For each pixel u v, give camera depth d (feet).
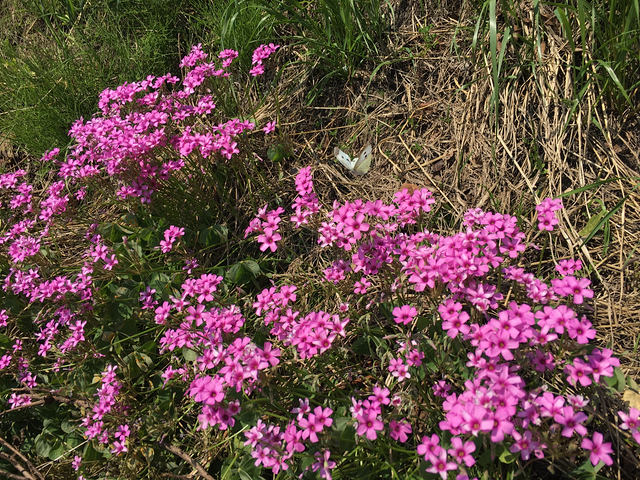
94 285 1.66
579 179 1.50
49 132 2.17
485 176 1.61
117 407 1.38
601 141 1.53
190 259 1.63
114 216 1.97
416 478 1.09
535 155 1.57
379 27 1.93
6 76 2.27
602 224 1.40
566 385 1.17
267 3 2.00
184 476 1.26
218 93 1.86
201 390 1.11
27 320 1.78
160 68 2.24
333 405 1.21
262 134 1.97
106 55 2.29
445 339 1.18
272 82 2.08
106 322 1.61
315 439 1.03
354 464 1.16
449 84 1.80
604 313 1.32
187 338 1.32
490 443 1.00
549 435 0.95
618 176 1.48
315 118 1.97
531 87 1.62
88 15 2.50
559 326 1.00
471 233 1.19
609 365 0.99
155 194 1.71
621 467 1.08
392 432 1.09
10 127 2.19
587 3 1.42
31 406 1.55
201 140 1.61
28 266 1.83
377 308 1.47
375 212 1.32
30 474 1.40
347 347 1.33
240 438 1.33
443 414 1.16
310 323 1.18
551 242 1.43
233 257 1.76
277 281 1.66
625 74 1.47
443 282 1.16
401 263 1.29
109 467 1.37
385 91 1.90
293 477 1.16
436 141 1.75
